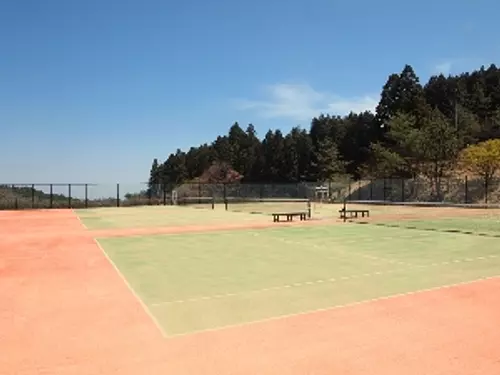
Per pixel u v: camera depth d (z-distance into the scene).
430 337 6.39
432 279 10.23
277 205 48.62
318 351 5.88
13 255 14.26
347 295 8.80
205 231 21.36
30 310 7.96
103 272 11.40
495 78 95.62
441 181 54.75
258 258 13.38
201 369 5.35
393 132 66.44
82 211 39.03
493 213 32.91
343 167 75.50
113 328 6.91
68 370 5.38
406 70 83.38
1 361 5.68
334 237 18.39
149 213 35.72
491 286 9.49
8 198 43.50
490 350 5.90
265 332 6.63
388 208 40.69
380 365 5.44
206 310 7.83
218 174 93.69
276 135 98.62
